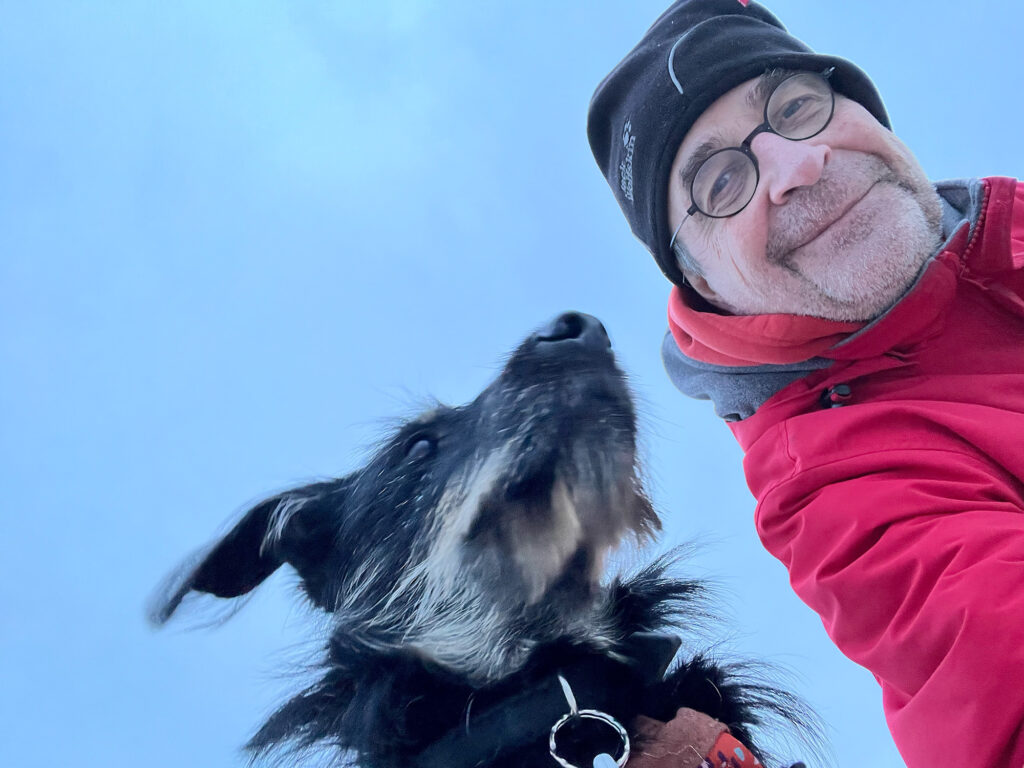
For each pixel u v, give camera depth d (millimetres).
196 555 560
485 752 469
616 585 551
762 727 539
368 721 489
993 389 573
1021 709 416
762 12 650
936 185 648
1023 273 604
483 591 522
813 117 589
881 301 584
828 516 535
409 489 584
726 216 599
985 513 486
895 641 480
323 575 601
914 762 470
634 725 471
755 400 661
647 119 620
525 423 541
